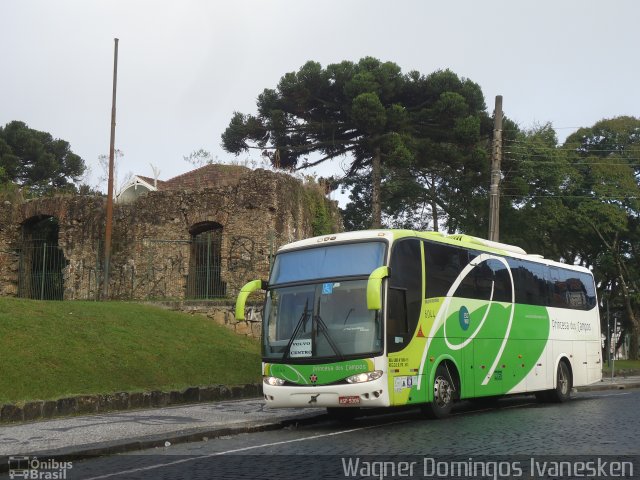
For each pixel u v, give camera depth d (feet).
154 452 39.29
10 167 216.13
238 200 100.53
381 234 49.39
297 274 50.16
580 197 155.94
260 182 99.96
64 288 106.73
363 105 128.26
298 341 48.14
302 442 41.57
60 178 232.53
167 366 67.46
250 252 98.73
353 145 140.26
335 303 48.08
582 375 73.46
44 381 56.03
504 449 36.40
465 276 56.85
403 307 49.16
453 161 133.90
